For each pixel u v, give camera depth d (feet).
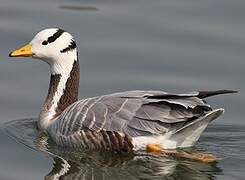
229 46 69.82
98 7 78.74
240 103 61.46
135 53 68.85
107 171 49.14
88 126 51.31
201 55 68.54
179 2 79.30
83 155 51.70
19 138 55.21
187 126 49.21
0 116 58.75
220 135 55.36
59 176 48.24
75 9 78.33
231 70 66.13
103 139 50.75
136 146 49.96
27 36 71.05
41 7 78.59
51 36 58.18
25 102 60.95
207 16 75.61
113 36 71.77
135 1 79.97
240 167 49.19
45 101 58.44
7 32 71.92
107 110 51.06
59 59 58.39
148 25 73.92
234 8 77.36
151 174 48.52
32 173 48.73
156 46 69.97
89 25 73.97
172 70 66.23
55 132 53.88
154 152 49.62
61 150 52.80
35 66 67.10
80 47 69.56
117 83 63.87
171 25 73.67
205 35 71.67
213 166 49.19
